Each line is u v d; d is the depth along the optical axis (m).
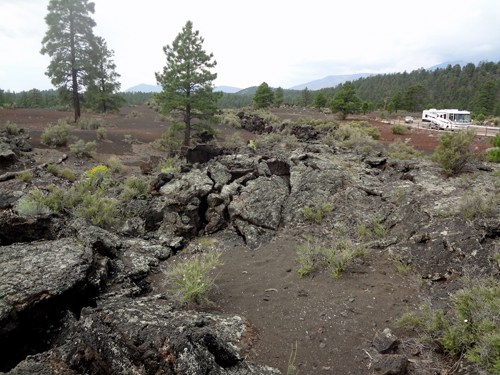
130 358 2.99
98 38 34.03
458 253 4.99
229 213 8.10
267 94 69.19
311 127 28.95
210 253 6.72
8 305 3.48
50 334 3.82
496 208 5.86
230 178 9.23
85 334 3.29
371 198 7.89
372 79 190.38
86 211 7.23
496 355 2.90
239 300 5.02
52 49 31.88
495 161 11.80
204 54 24.30
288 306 4.76
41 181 10.88
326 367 3.54
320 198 8.22
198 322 3.66
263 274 5.80
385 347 3.62
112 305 3.89
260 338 4.09
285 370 3.52
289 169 9.95
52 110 52.25
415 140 28.91
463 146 8.88
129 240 6.83
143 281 5.45
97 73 34.41
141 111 56.91
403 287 4.89
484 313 3.36
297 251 6.55
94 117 41.50
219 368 3.00
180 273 5.19
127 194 9.03
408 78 175.50
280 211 8.11
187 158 13.42
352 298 4.77
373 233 6.69
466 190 7.27
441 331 3.54
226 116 48.47
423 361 3.39
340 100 52.31
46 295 3.75
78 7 31.58
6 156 14.23
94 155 20.20
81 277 4.22
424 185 8.09
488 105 84.50
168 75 24.48
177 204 7.82
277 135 25.23
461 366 3.15
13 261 4.39
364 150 15.30
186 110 26.38
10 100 72.94
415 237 5.89
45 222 6.04
